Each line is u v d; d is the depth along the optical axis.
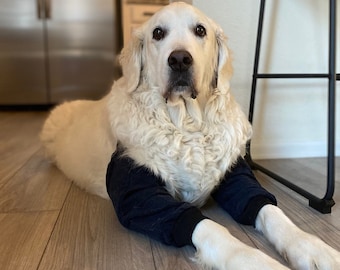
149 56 1.21
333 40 1.23
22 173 1.73
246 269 0.79
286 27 1.87
